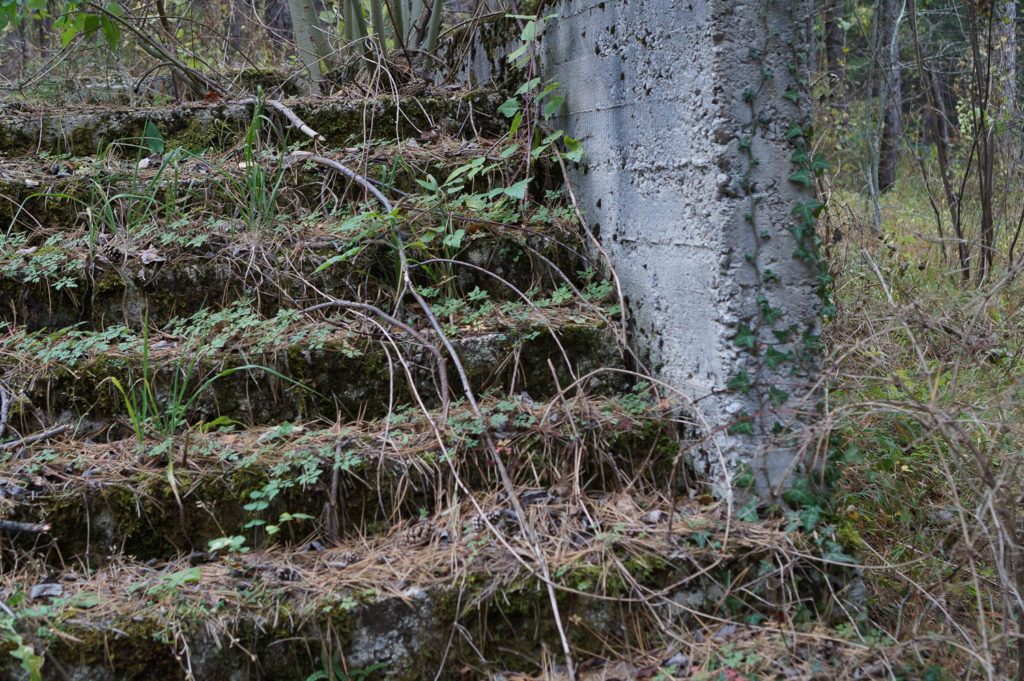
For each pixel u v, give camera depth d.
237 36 5.77
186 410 2.53
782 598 2.22
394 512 2.34
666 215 2.65
